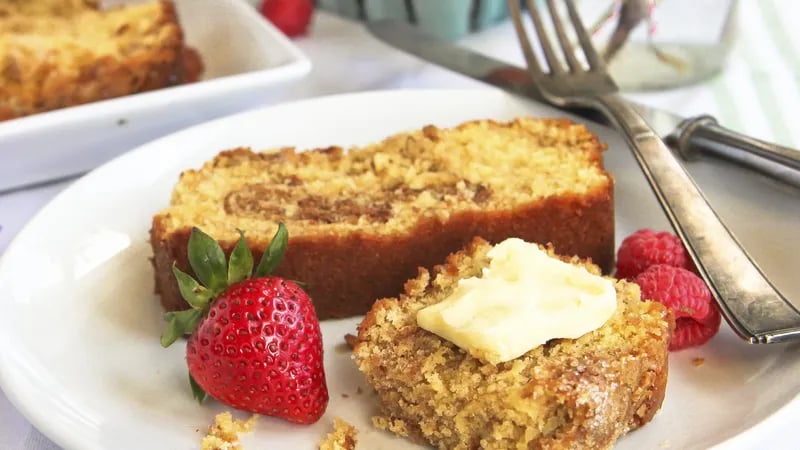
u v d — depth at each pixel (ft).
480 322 0.83
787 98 1.35
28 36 1.38
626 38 1.40
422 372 0.83
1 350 0.86
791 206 0.99
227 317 0.82
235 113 1.31
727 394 0.86
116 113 1.20
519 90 1.24
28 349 0.89
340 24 1.66
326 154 1.09
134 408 0.86
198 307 0.84
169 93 1.23
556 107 1.20
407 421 0.85
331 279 0.99
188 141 1.14
